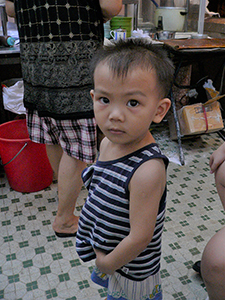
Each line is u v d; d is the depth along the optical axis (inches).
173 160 101.3
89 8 54.3
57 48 54.9
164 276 59.3
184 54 91.9
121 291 39.4
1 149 79.4
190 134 103.2
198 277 59.2
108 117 28.4
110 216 32.9
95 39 56.7
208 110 103.5
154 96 28.4
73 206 66.7
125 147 32.2
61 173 63.4
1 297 55.2
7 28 104.8
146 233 31.2
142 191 29.9
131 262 35.7
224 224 73.4
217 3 164.4
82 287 57.3
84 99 58.1
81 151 61.0
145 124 28.6
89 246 38.8
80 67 56.3
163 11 121.0
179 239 68.6
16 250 65.4
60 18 53.3
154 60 28.0
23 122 87.4
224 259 37.4
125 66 26.4
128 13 118.1
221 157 41.3
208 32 153.1
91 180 36.3
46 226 72.2
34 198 81.6
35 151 78.0
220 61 125.0
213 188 87.1
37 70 58.3
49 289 56.9
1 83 100.0
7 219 74.2
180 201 81.4
